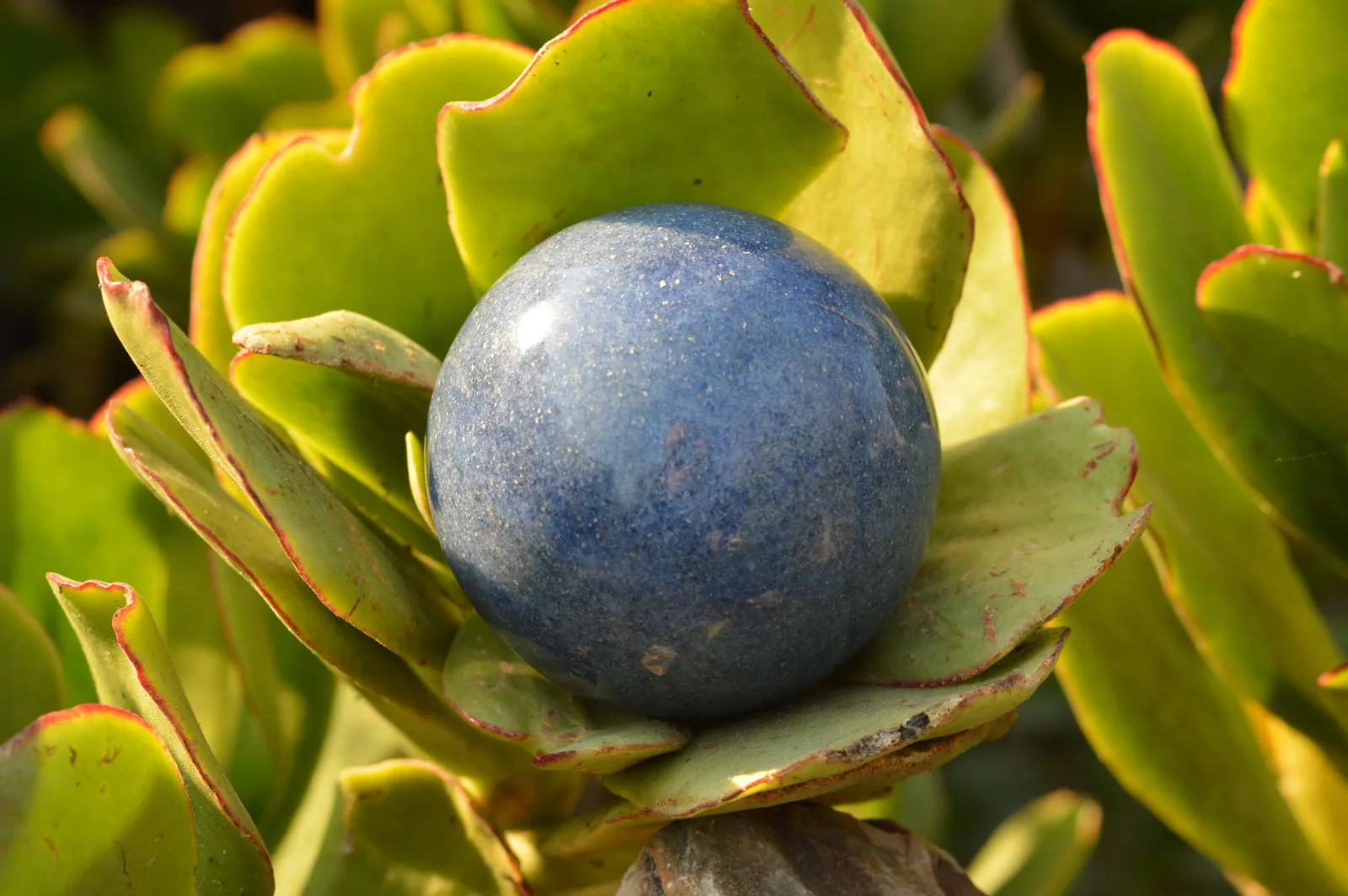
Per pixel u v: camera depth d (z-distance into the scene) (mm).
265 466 430
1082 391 537
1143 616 527
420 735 469
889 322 445
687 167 459
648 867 448
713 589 430
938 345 466
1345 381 489
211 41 933
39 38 834
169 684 443
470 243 460
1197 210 520
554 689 452
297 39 701
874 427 434
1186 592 513
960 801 868
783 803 437
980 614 447
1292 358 491
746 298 433
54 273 854
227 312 472
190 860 440
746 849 450
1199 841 523
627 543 429
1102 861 849
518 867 474
